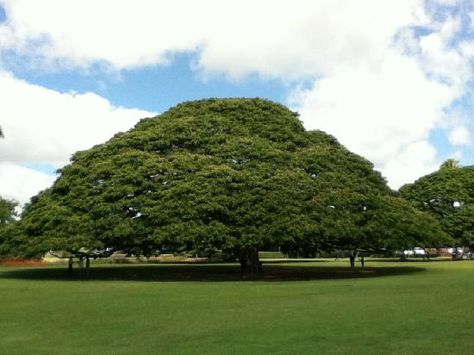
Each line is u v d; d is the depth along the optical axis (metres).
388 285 24.22
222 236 29.75
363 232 31.92
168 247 33.16
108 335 12.70
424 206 74.88
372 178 38.03
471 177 75.38
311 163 35.12
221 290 22.95
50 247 30.73
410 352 10.46
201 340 11.91
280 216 30.22
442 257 81.81
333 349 10.80
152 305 17.89
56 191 35.59
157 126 38.56
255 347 11.10
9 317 15.54
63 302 18.97
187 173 32.94
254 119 39.25
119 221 31.20
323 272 37.59
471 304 16.88
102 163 35.00
